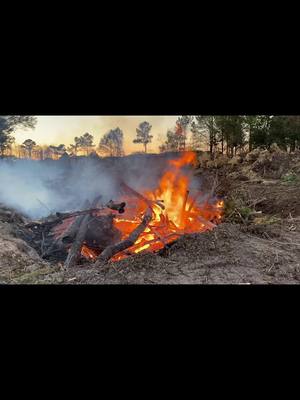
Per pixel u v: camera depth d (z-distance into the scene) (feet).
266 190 20.29
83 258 11.60
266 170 24.17
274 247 10.73
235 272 9.21
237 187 20.39
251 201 18.11
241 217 13.97
